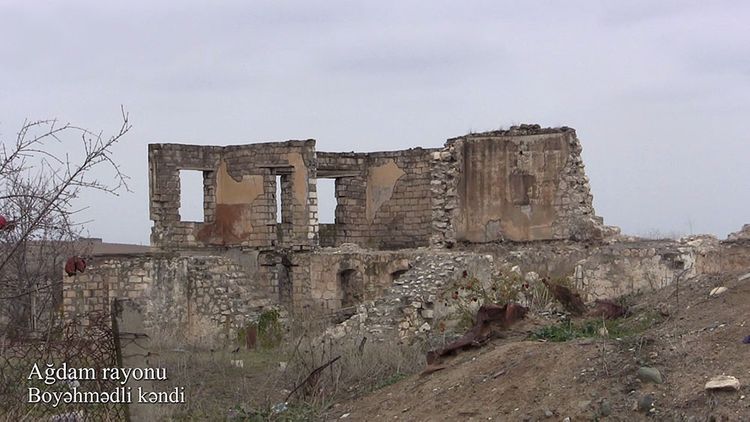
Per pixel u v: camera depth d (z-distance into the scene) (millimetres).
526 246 33656
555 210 33344
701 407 10758
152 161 36844
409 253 33062
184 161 37531
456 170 34750
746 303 13344
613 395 11500
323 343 18984
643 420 10945
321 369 16141
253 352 23156
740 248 30953
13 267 17078
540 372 12586
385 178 40656
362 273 34125
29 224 12906
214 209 38406
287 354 21016
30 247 19391
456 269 25438
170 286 29031
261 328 26438
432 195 35219
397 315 23750
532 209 33688
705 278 16547
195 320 28578
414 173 39875
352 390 15820
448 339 19078
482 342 15109
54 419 12867
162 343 22781
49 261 21281
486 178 34344
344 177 40344
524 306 18547
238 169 37969
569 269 30859
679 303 15156
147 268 29359
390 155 40531
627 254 28578
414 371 16281
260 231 37250
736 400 10625
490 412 12125
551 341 14305
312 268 35562
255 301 28500
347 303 34594
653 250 28438
